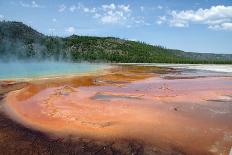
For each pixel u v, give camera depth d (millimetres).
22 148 8086
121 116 11055
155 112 11711
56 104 13344
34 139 8766
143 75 29000
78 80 22766
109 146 8164
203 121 10398
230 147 7930
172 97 15234
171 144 8203
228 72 34438
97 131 9336
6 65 40375
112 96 15680
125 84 21203
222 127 9688
